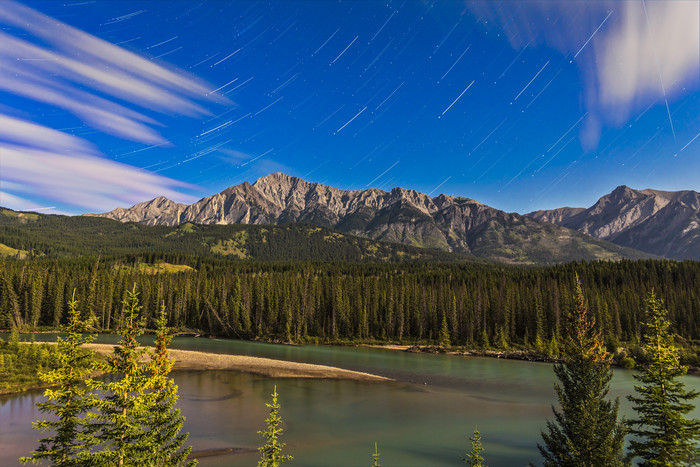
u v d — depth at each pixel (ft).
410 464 113.39
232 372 233.96
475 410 169.27
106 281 491.31
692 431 87.86
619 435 81.41
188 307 521.65
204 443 123.54
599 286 562.25
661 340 95.40
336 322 482.28
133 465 68.90
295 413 159.02
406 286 538.47
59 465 68.90
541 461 116.06
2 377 176.14
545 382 232.53
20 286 453.99
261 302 483.92
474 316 453.99
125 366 72.59
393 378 237.04
